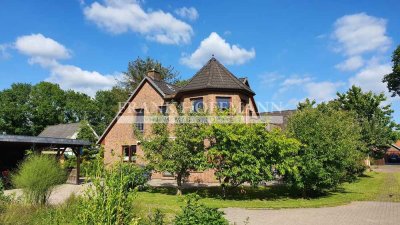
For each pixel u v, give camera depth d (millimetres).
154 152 18422
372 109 32562
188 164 17812
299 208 14305
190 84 25266
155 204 14555
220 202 15664
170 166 17594
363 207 14547
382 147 32906
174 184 23281
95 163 7520
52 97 66188
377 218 12117
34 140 22328
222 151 16781
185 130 17859
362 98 33031
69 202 10781
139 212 9234
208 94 24266
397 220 11766
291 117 19656
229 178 17672
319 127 17516
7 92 63375
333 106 32156
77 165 24578
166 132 18312
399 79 46062
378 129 31047
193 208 7457
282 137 16938
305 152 17016
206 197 17406
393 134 31484
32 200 11375
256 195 18141
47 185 11477
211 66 25938
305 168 16594
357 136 24312
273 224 11039
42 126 64188
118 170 7211
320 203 15391
